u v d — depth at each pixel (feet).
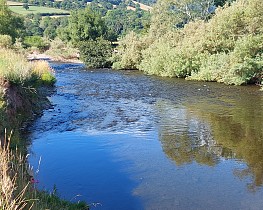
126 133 44.86
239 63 88.12
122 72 121.70
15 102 47.24
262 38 88.63
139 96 72.54
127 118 53.16
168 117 53.62
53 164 33.96
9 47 133.69
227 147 39.01
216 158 35.60
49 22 346.33
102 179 30.58
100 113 56.39
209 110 57.93
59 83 91.30
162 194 27.58
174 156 36.29
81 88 83.35
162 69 110.83
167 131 45.70
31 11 409.28
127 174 31.63
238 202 26.18
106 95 73.82
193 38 106.63
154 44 125.59
